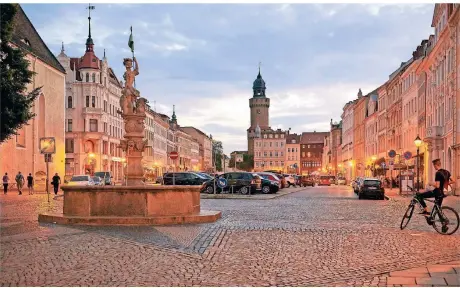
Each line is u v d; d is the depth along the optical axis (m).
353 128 113.38
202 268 10.27
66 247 12.75
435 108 50.94
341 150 138.12
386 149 79.06
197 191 19.91
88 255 11.62
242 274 9.73
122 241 13.80
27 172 58.22
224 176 43.66
